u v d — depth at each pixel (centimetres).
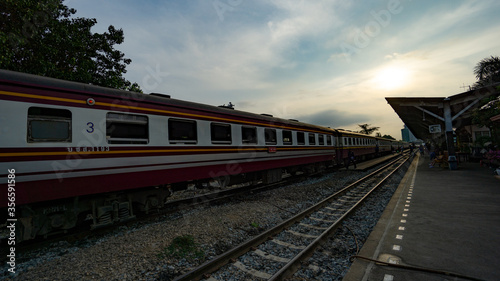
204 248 422
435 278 290
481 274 291
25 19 686
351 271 319
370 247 386
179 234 469
